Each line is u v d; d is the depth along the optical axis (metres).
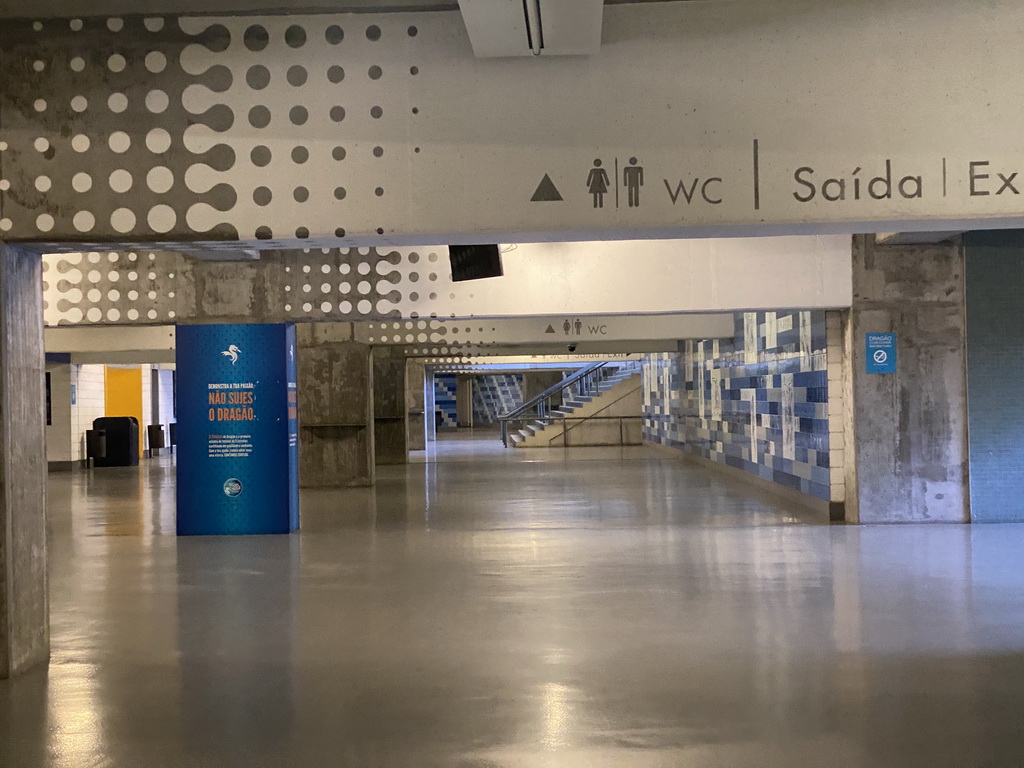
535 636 5.68
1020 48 4.93
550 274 10.67
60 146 5.17
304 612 6.46
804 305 10.41
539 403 30.66
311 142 5.14
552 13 4.47
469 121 5.09
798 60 4.98
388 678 4.89
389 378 21.45
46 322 10.93
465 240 5.31
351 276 10.82
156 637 5.85
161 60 5.15
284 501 10.46
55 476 19.53
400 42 5.11
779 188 5.00
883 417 10.35
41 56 5.18
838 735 3.95
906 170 4.96
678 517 11.13
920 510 10.36
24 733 4.15
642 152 5.04
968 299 10.24
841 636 5.56
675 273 10.53
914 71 4.95
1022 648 5.25
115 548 9.56
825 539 9.28
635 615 6.17
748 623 5.91
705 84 5.02
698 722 4.13
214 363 10.55
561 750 3.83
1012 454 10.25
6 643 5.02
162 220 5.16
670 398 22.19
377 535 10.14
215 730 4.15
